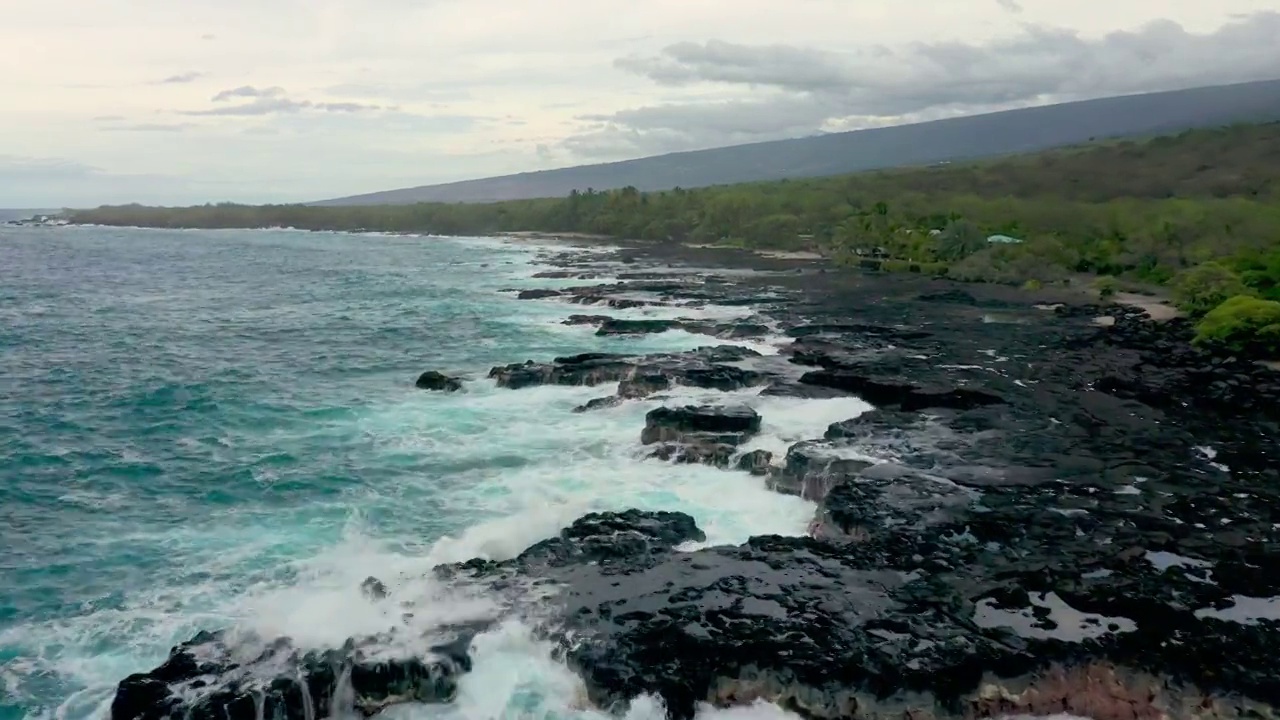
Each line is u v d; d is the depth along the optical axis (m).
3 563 27.48
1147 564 25.84
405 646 21.33
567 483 34.50
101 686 21.20
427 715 20.28
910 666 20.52
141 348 62.97
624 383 46.28
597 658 21.06
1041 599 23.75
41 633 23.47
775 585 24.41
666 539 27.84
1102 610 23.22
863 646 21.34
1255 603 23.64
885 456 34.72
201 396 48.25
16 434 40.97
